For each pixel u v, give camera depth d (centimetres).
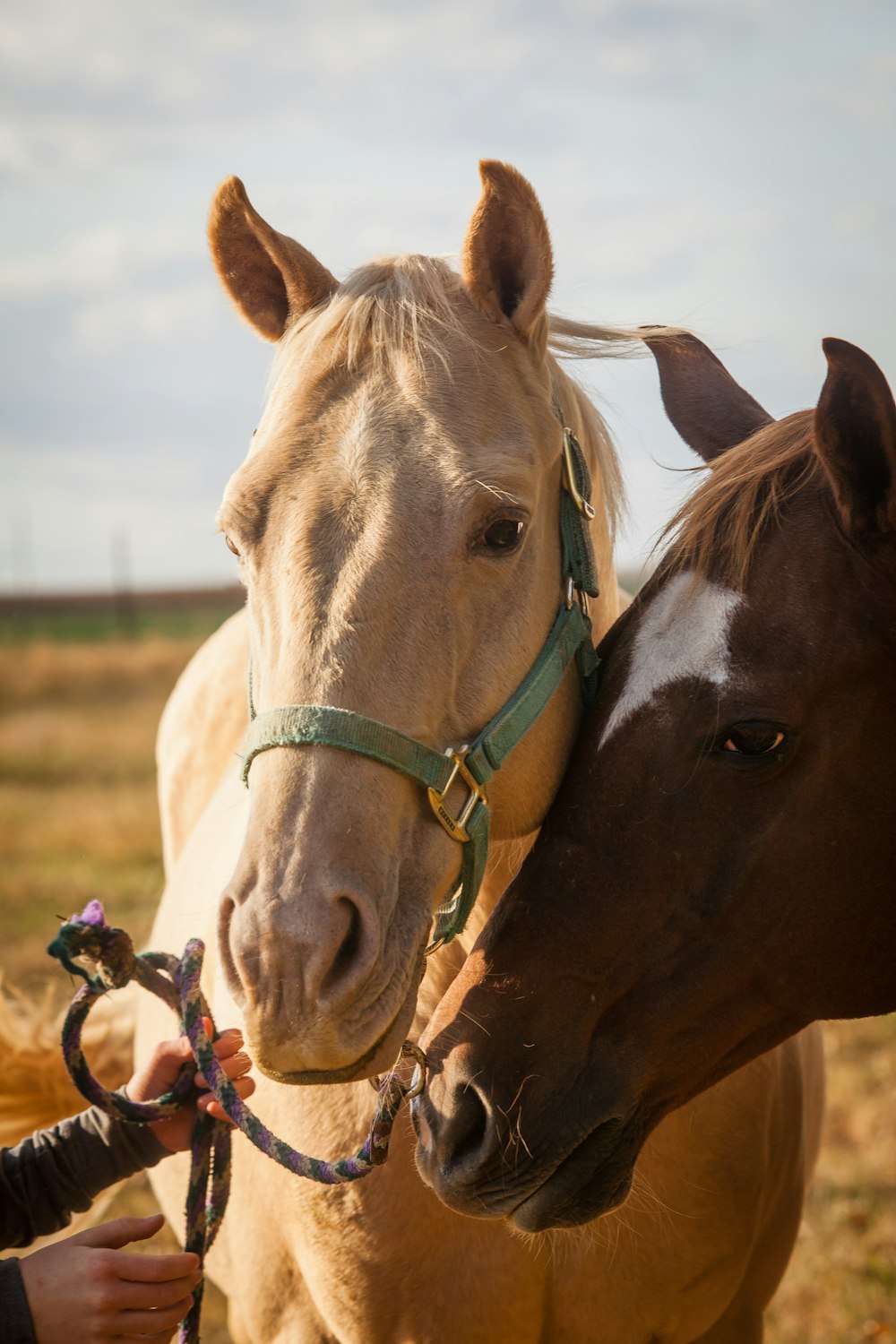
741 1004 183
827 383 166
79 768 1099
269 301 198
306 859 146
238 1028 207
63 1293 163
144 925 514
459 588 162
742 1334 226
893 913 179
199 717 334
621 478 212
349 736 152
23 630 2767
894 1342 319
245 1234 220
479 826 168
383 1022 149
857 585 175
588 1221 177
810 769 174
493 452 166
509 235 179
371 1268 195
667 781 175
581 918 175
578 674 190
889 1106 454
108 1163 188
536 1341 200
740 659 174
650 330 236
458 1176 167
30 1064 288
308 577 158
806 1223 380
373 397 167
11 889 691
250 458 174
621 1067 176
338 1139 196
